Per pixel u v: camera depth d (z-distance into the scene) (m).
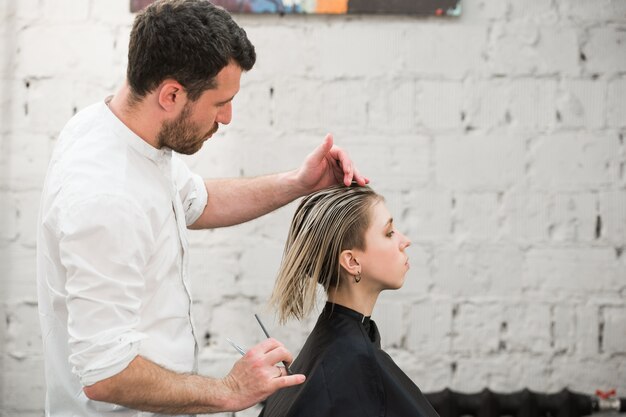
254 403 1.42
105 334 1.33
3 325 2.50
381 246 1.56
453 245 2.52
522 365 2.53
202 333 2.53
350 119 2.51
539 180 2.51
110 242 1.35
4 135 2.49
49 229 1.41
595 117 2.50
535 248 2.52
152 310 1.50
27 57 2.49
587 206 2.51
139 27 1.38
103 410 1.51
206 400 1.40
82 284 1.34
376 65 2.49
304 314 1.58
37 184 2.50
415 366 2.54
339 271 1.57
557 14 2.49
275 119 2.51
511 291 2.52
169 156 1.51
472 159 2.51
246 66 1.43
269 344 1.44
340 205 1.56
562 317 2.52
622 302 2.52
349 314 1.55
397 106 2.50
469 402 2.47
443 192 2.51
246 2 2.45
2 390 2.51
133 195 1.41
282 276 1.60
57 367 1.53
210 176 2.52
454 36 2.49
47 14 2.49
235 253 2.52
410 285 2.53
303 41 2.49
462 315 2.53
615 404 2.45
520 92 2.50
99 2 2.49
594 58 2.49
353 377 1.47
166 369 1.41
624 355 2.52
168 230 1.50
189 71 1.36
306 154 2.51
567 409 2.44
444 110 2.50
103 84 2.50
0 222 2.50
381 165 2.51
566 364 2.53
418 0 2.45
